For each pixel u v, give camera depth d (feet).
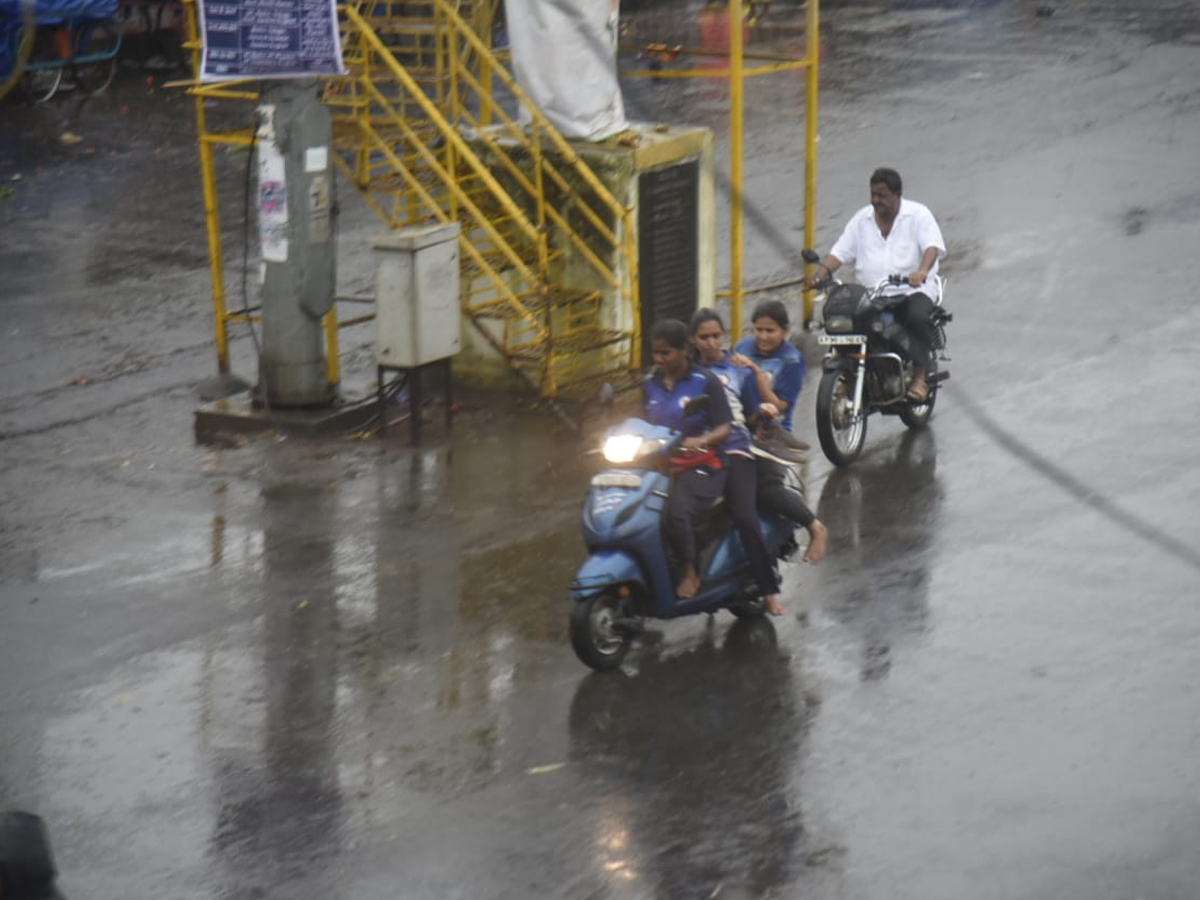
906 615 76.43
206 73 99.55
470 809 61.05
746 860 57.21
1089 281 132.98
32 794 62.95
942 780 61.98
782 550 77.15
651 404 73.15
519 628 76.48
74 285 140.77
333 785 63.00
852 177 172.24
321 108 101.40
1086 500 89.61
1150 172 169.37
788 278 139.44
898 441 100.12
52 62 209.97
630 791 61.98
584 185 110.22
